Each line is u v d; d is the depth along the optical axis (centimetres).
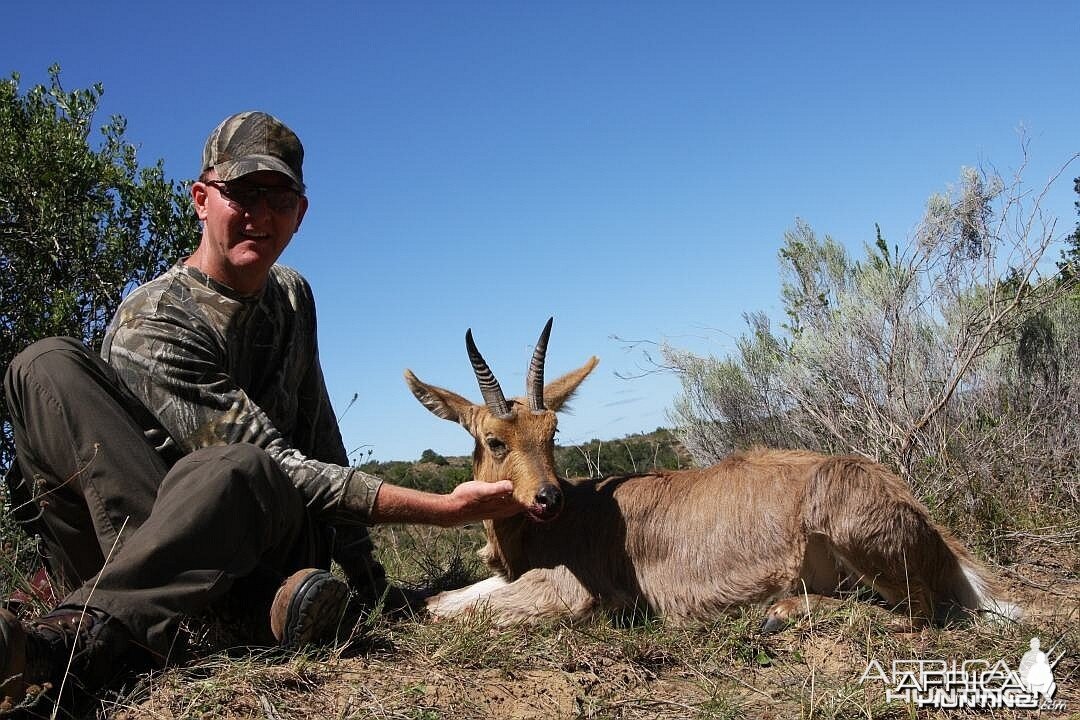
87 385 186
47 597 209
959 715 180
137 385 196
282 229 205
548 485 224
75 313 297
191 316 201
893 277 349
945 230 347
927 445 323
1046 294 346
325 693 173
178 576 174
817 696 183
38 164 298
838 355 345
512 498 205
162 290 202
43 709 161
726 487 236
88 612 167
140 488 185
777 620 216
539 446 230
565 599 231
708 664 200
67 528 193
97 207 308
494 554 251
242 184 201
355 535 228
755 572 229
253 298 209
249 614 190
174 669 173
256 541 184
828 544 226
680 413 384
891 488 223
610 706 180
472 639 196
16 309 294
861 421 340
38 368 186
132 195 308
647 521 237
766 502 230
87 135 318
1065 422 352
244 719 165
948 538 236
